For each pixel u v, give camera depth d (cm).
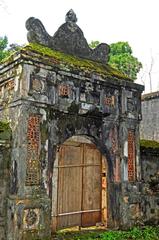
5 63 718
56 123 721
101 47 920
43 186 668
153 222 894
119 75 866
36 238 632
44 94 693
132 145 858
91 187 826
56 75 727
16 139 655
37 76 688
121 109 847
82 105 766
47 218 658
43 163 678
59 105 723
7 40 1942
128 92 868
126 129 844
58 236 697
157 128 1402
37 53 686
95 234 727
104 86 823
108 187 817
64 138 730
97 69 813
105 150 809
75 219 780
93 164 837
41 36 784
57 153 746
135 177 846
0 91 762
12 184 646
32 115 673
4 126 681
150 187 915
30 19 772
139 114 887
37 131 678
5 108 720
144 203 882
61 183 765
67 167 781
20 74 671
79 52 861
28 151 657
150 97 1447
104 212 823
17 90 675
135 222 823
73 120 755
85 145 826
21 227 611
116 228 787
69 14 856
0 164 661
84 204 805
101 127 809
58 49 812
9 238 618
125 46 2478
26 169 646
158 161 956
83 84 779
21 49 664
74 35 855
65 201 768
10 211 629
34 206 639
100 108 802
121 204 796
